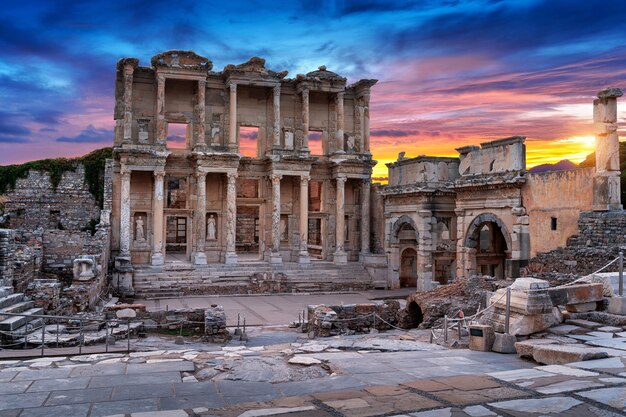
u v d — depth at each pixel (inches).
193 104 2027.6
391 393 413.4
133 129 1962.4
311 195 2687.0
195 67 1943.9
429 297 1111.0
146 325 1074.7
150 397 423.8
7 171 2361.0
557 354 517.7
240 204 2063.2
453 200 1817.2
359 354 593.9
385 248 2004.2
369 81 2191.2
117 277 1701.5
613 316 672.4
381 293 1845.5
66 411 390.0
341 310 1160.2
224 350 636.7
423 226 1786.4
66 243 1492.4
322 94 2196.1
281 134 2137.1
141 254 1956.2
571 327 651.5
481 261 1609.3
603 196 1151.6
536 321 626.8
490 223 1627.7
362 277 1978.3
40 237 1417.3
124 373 499.8
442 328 876.6
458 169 1802.4
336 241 2105.1
